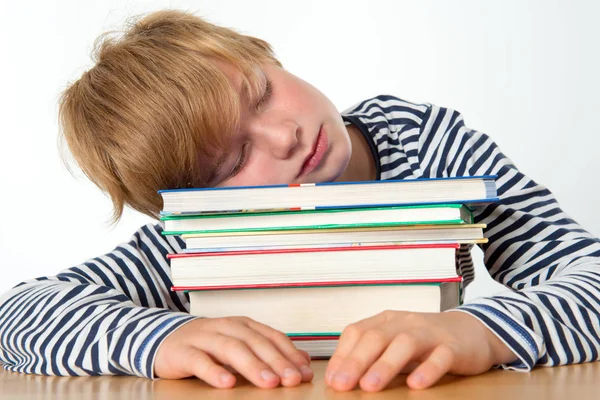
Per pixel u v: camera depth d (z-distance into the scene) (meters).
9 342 0.83
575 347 0.69
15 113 2.58
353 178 1.23
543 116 2.40
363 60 2.51
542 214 1.06
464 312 0.67
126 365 0.71
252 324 0.69
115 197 1.12
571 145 2.38
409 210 0.76
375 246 0.75
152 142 1.01
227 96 0.99
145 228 1.15
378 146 1.25
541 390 0.56
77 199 2.57
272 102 1.05
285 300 0.77
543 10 2.40
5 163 2.58
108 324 0.76
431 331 0.62
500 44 2.43
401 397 0.55
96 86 1.08
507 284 1.02
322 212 0.77
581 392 0.55
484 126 2.43
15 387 0.70
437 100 2.47
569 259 0.95
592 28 2.38
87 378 0.74
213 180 1.04
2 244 2.56
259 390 0.60
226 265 0.77
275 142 1.01
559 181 2.38
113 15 2.54
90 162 1.09
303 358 0.66
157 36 1.09
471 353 0.62
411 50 2.48
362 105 1.36
